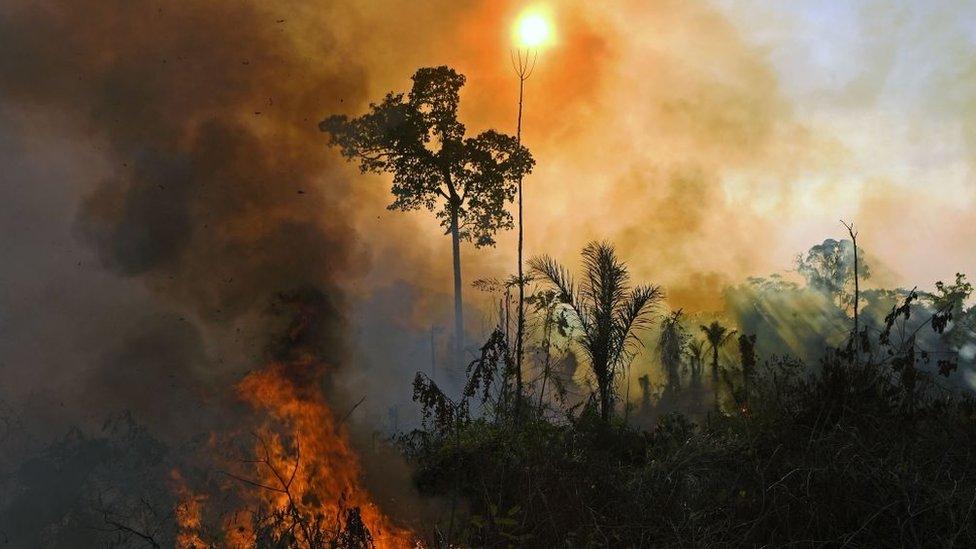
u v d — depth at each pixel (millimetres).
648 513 5445
